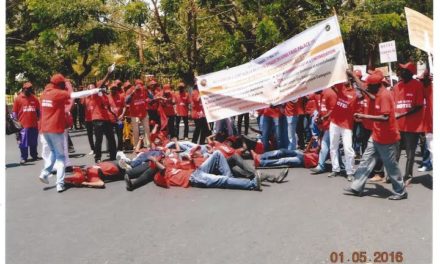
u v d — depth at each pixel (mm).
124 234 5891
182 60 20953
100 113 11430
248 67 10102
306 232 5727
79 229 6168
